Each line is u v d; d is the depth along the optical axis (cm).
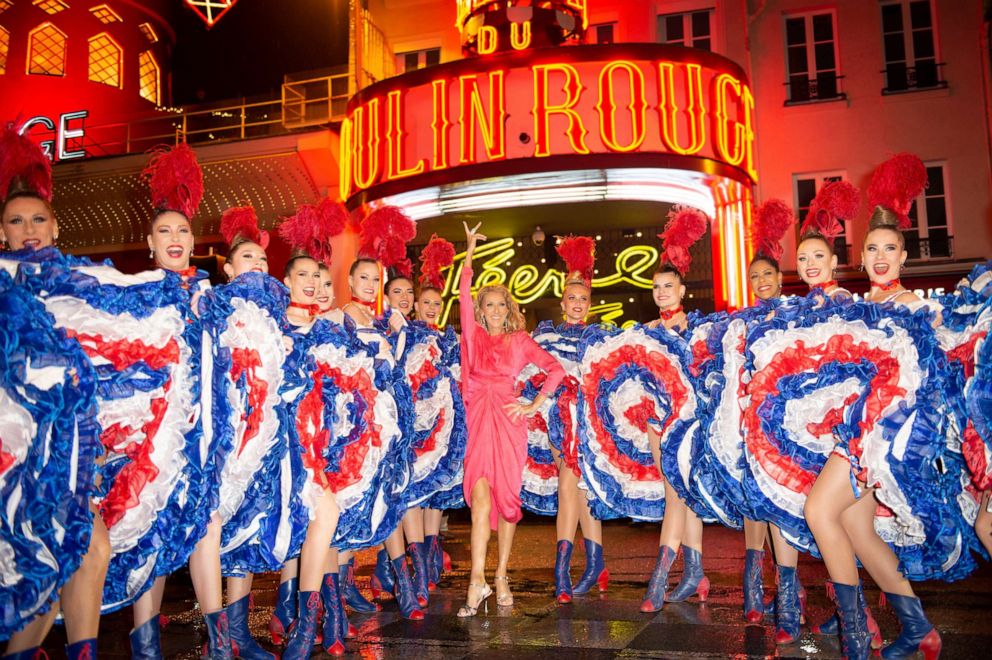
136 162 1387
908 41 1384
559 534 511
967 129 1346
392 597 531
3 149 335
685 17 1413
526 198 1148
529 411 491
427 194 1126
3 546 255
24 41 1752
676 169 1062
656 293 516
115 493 306
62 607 288
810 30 1417
